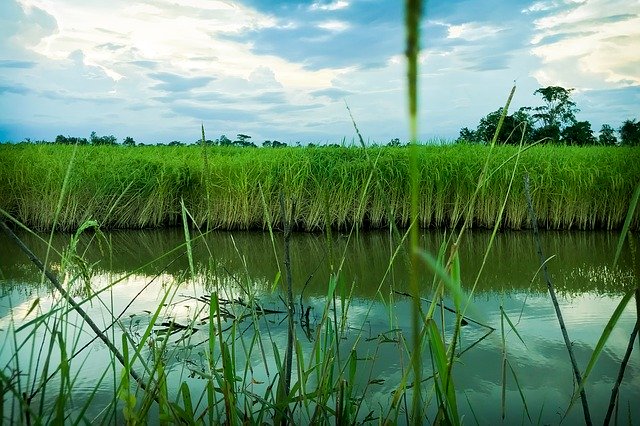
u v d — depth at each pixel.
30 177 7.84
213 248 6.11
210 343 1.36
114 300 3.33
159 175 8.57
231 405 1.34
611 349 2.29
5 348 2.18
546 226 7.93
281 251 5.80
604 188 7.75
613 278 3.99
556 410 1.73
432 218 8.17
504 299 3.31
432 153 8.73
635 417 1.65
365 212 7.96
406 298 3.34
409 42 0.27
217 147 14.05
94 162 8.96
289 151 9.27
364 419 1.61
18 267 4.50
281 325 2.75
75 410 1.70
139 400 1.76
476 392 1.88
